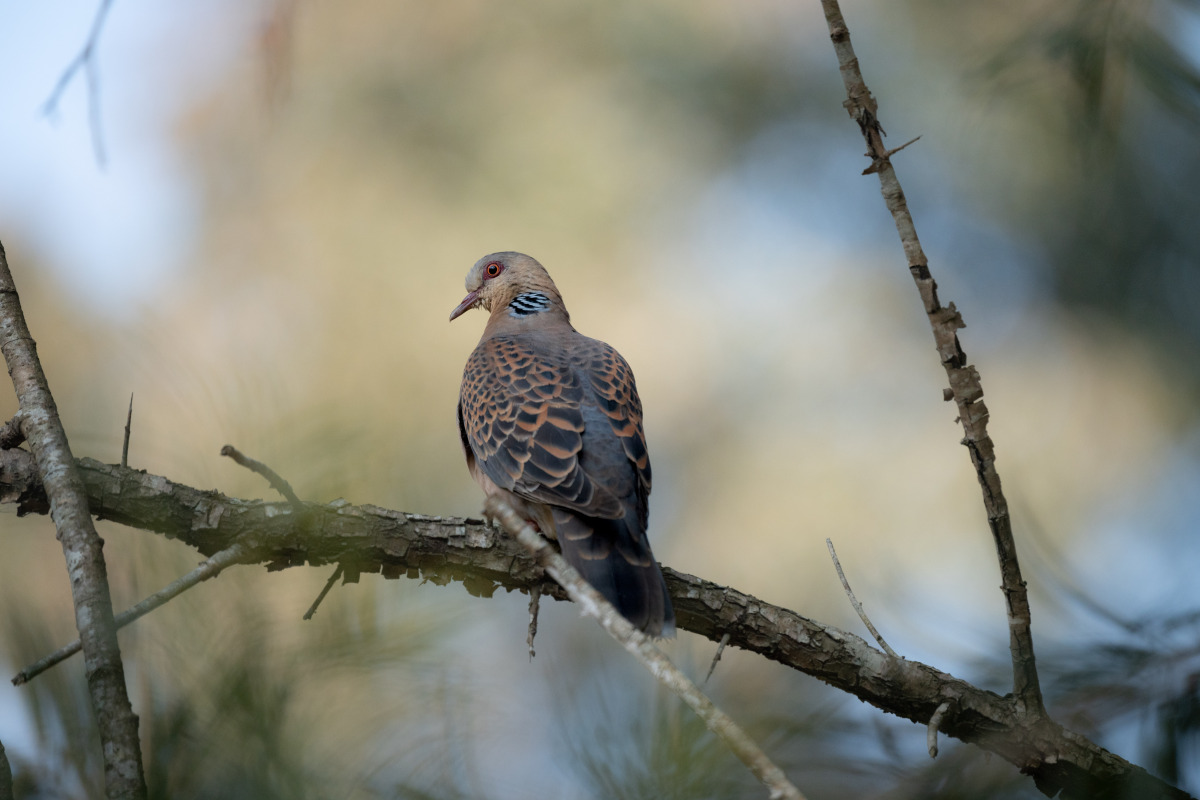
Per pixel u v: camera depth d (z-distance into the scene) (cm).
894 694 703
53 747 397
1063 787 652
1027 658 622
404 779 414
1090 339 1255
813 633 726
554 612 1041
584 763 460
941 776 543
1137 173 942
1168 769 528
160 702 397
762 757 397
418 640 433
